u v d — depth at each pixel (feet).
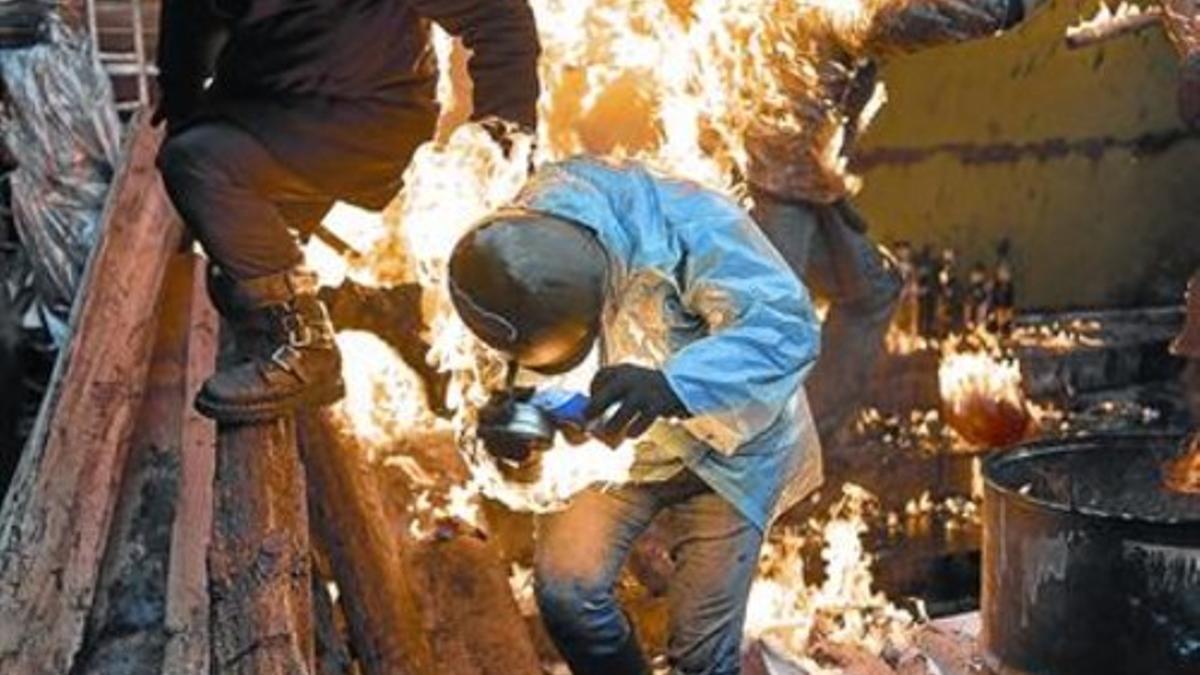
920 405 21.40
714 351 11.11
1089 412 22.33
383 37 13.10
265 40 13.10
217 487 13.16
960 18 15.23
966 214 22.91
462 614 14.26
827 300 17.39
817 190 16.62
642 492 12.35
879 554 19.38
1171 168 24.43
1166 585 14.16
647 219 11.55
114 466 15.26
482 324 11.33
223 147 13.01
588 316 11.29
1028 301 23.82
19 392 19.81
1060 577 14.70
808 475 12.87
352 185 13.60
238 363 14.17
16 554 13.98
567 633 12.23
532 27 13.21
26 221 19.90
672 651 12.82
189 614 13.23
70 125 20.04
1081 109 23.50
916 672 16.71
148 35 21.04
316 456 14.61
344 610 13.76
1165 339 23.54
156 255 18.43
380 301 17.12
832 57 16.26
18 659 12.92
